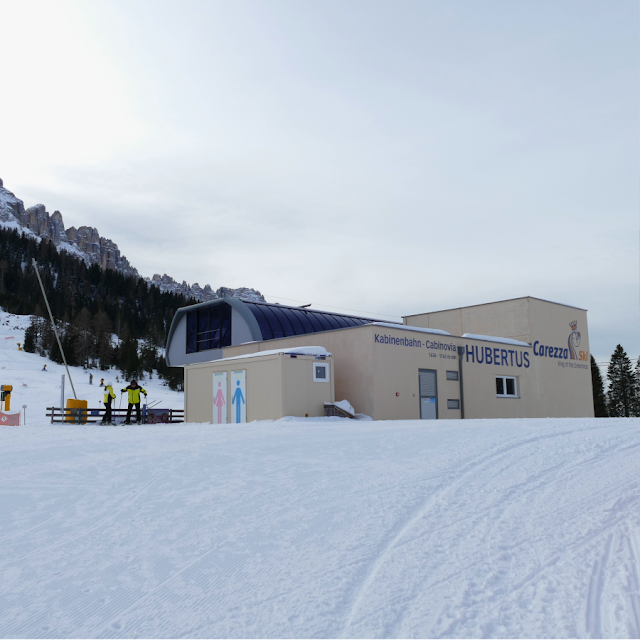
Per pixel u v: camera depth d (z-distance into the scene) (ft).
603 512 19.77
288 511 20.65
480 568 14.80
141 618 12.54
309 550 16.55
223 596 13.56
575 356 108.37
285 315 114.93
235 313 114.01
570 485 24.06
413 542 17.01
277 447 35.24
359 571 14.79
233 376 71.31
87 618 12.63
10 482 26.25
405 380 74.69
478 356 86.12
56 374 216.54
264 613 12.53
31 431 51.98
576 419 55.01
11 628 12.21
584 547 16.17
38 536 18.47
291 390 65.46
